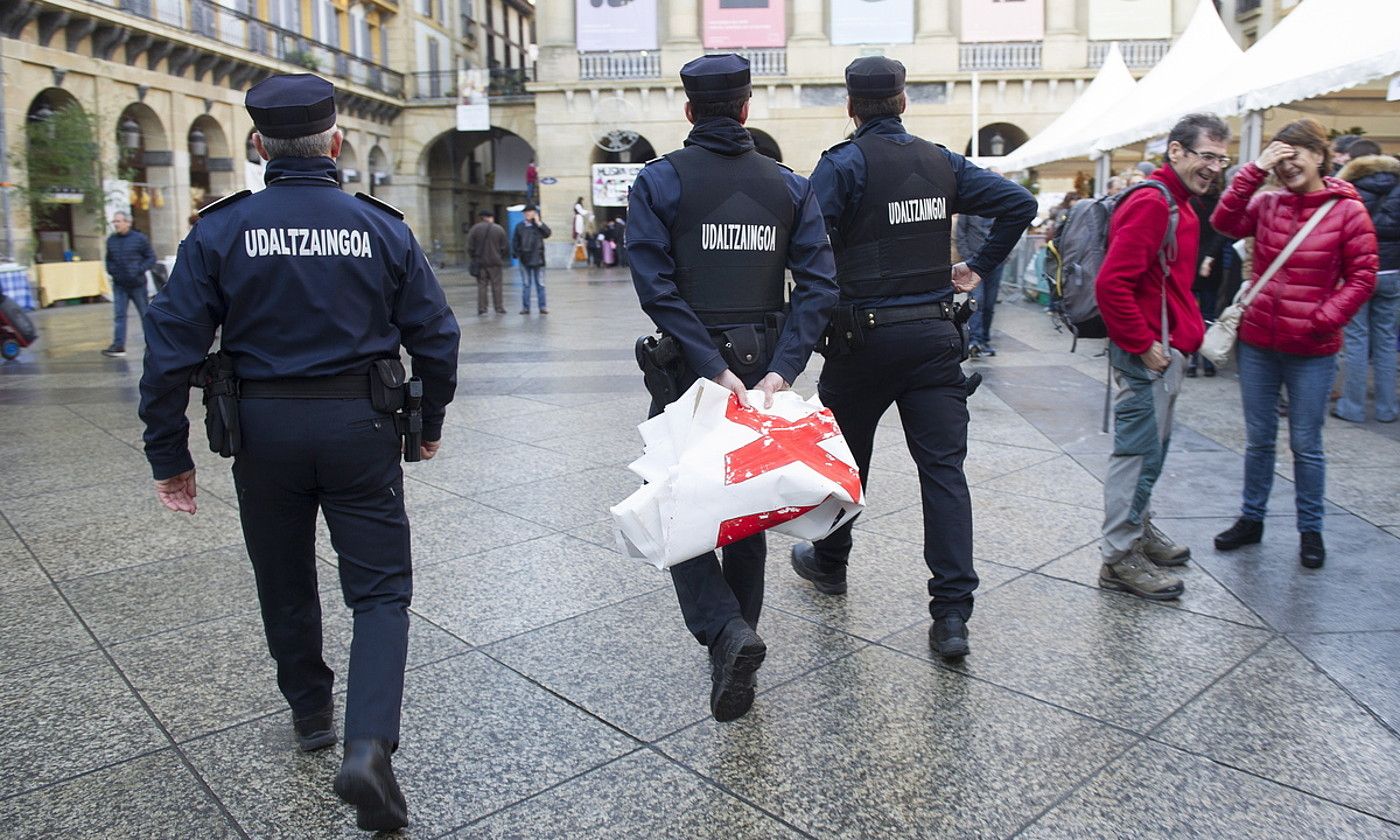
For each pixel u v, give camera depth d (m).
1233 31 30.19
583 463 6.77
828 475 2.96
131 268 13.49
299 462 2.70
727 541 2.91
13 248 22.94
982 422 7.88
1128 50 34.16
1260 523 4.78
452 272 37.94
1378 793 2.83
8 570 4.85
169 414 2.68
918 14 34.78
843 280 3.74
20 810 2.88
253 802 2.91
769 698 3.45
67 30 24.95
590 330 15.42
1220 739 3.12
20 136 23.45
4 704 3.50
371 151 41.25
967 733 3.20
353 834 2.75
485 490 6.11
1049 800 2.83
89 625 4.18
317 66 34.41
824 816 2.79
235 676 3.70
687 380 3.18
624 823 2.78
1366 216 4.31
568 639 3.95
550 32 36.50
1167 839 2.65
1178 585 4.21
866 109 3.80
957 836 2.68
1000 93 34.69
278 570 2.95
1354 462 6.29
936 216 3.73
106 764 3.11
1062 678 3.54
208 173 32.00
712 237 3.15
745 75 3.21
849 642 3.88
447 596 4.41
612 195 36.16
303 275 2.66
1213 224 4.85
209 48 29.67
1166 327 4.09
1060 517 5.37
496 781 2.99
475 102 39.41
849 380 3.81
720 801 2.87
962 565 3.68
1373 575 4.43
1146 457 4.20
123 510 5.86
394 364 2.80
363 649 2.69
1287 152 4.35
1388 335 7.36
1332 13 9.01
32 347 14.72
